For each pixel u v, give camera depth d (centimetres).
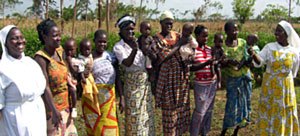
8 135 262
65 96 318
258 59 402
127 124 380
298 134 403
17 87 252
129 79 370
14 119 258
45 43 296
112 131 357
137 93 369
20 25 1241
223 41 446
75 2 968
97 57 356
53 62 298
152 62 392
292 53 385
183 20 1608
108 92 355
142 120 373
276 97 390
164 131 401
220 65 431
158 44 379
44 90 289
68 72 335
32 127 266
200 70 404
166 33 388
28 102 266
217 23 1702
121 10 1425
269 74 399
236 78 431
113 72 360
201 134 432
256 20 2681
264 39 911
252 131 493
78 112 589
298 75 896
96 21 1748
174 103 389
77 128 501
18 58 262
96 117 353
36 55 292
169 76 382
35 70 272
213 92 416
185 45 381
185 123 415
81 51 341
